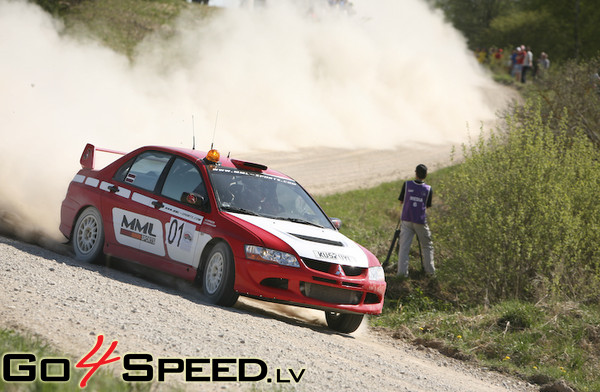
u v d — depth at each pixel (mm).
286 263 27703
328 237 30375
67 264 30000
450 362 30094
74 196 34031
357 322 31031
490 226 42438
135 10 160250
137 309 23922
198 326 23328
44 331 19469
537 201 42906
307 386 18984
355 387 20156
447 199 47500
